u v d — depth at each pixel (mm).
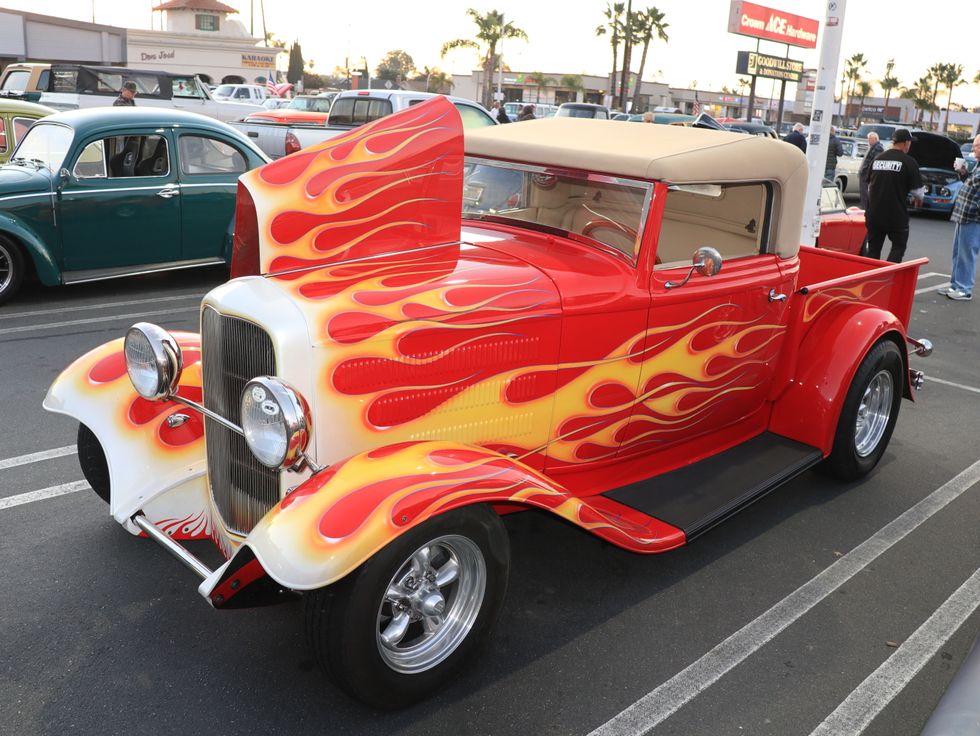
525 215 3832
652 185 3451
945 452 5445
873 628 3484
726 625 3451
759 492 3852
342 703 2879
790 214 4148
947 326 8820
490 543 2832
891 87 100375
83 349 6457
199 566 2957
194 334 3871
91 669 2986
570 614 3469
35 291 8227
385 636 2770
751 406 4438
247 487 3105
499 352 3162
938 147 19172
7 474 4406
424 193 3318
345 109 14070
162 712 2797
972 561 4062
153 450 3467
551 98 69562
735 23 44438
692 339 3824
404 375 2939
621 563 3887
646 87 69875
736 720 2902
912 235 15742
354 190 3145
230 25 50031
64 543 3789
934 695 3082
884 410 4906
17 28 27516
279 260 3051
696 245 3783
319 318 2783
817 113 8953
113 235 7824
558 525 4199
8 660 3008
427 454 2783
